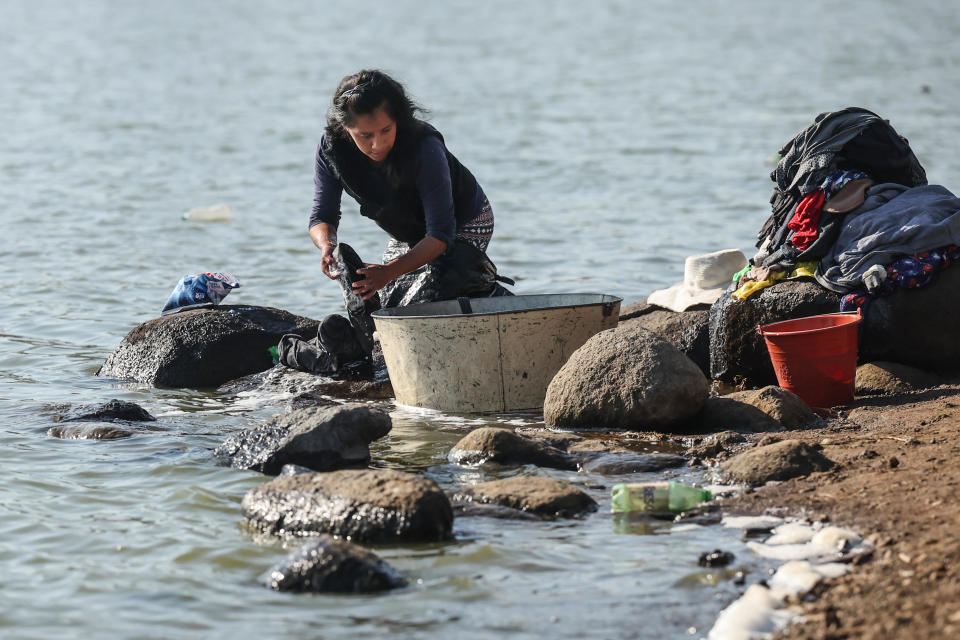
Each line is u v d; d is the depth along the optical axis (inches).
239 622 200.4
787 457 259.9
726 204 708.0
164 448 294.2
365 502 234.7
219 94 1370.6
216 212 682.8
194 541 235.3
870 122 341.7
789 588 203.6
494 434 284.0
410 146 338.6
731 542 226.8
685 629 194.5
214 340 378.6
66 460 285.3
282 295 506.9
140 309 478.6
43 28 2455.7
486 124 1106.7
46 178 815.7
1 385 368.5
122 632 197.5
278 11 3014.3
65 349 417.1
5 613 204.5
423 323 325.7
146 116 1165.1
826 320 324.2
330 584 211.9
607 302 334.3
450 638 193.5
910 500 233.6
